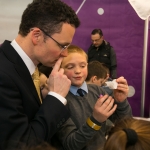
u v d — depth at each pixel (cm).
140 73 302
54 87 81
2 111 71
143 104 297
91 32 307
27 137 71
